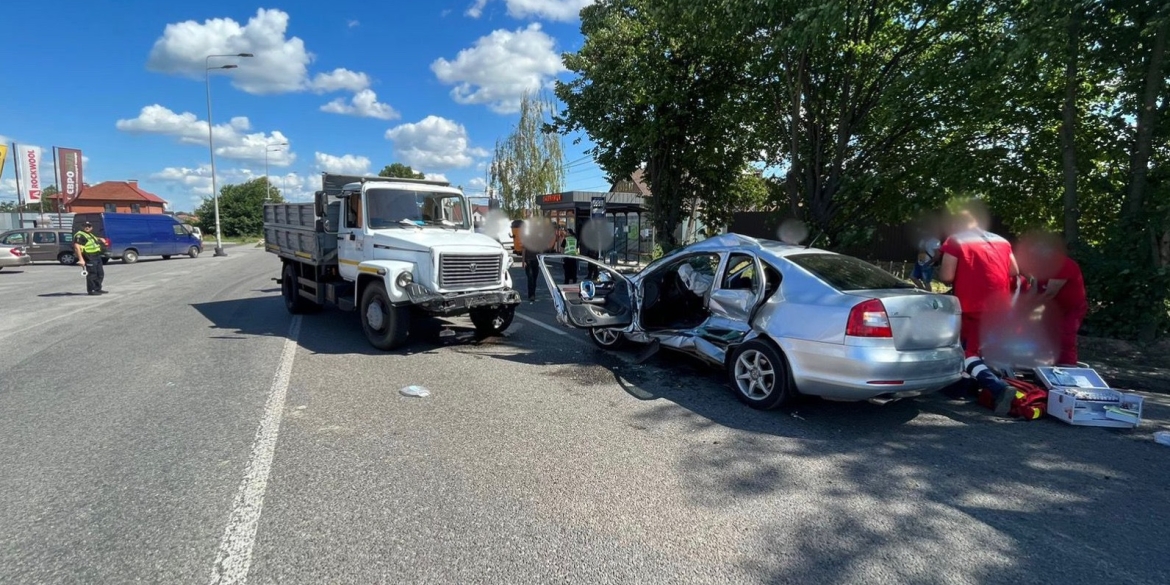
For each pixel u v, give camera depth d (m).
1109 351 7.40
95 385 6.10
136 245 26.86
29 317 10.63
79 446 4.44
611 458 4.24
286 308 11.62
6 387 6.04
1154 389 6.20
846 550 3.11
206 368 6.81
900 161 10.69
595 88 15.41
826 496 3.70
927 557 3.05
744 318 5.71
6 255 21.31
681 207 16.86
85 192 73.44
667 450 4.40
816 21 8.54
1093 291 7.64
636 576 2.86
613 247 22.98
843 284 5.12
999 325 5.95
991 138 9.82
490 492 3.71
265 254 34.06
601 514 3.45
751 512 3.49
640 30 14.27
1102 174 9.03
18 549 3.07
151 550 3.06
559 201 23.55
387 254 8.06
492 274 8.26
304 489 3.73
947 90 8.95
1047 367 5.52
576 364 7.02
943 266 6.08
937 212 9.65
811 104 10.94
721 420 5.07
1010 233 11.36
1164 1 6.95
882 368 4.61
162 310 11.47
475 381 6.26
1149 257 7.48
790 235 11.04
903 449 4.47
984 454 4.39
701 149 15.39
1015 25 7.59
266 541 3.14
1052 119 9.17
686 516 3.44
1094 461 4.27
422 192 9.07
